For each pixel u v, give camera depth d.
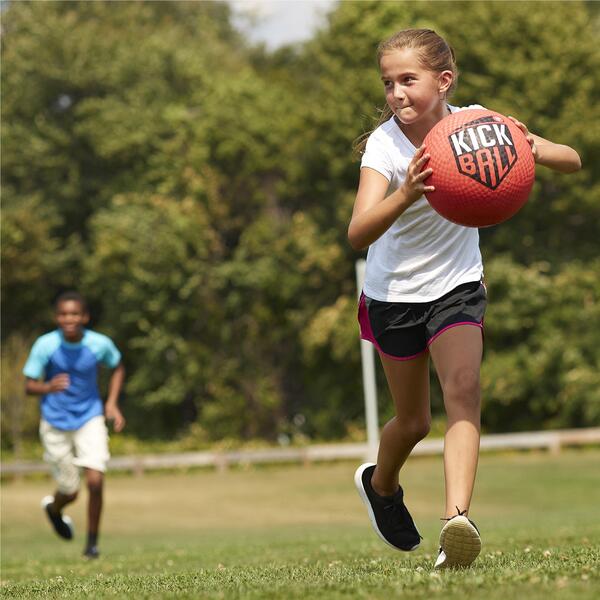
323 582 11.48
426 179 11.71
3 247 113.69
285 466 94.38
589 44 104.00
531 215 105.19
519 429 105.81
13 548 39.38
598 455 89.44
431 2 109.88
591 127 100.06
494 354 103.81
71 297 25.97
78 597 11.90
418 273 13.04
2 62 122.94
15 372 98.50
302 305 113.12
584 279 101.62
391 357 13.41
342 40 108.31
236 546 29.08
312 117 109.06
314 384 113.62
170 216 111.38
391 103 12.75
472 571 11.42
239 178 117.31
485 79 103.69
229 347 115.62
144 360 114.62
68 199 123.25
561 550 15.75
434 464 88.00
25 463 87.88
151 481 82.56
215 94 118.69
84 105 119.19
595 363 99.88
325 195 113.44
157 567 20.39
